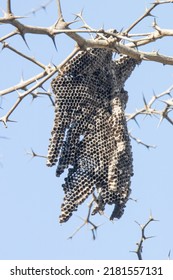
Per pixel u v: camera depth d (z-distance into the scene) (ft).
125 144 124.88
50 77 126.62
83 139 124.88
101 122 125.39
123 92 132.26
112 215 124.67
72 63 126.82
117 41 127.24
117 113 125.80
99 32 122.11
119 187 123.65
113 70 128.88
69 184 123.13
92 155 124.16
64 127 124.88
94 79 127.03
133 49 130.31
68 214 122.31
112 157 124.16
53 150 123.85
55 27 119.24
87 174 123.44
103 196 123.34
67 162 123.85
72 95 125.90
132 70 132.87
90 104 126.00
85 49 124.36
